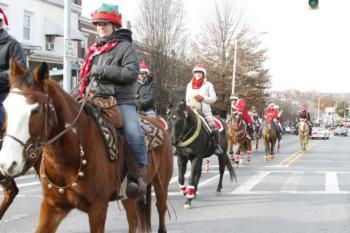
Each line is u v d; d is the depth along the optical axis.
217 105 42.16
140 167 5.09
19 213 8.07
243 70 43.00
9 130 3.54
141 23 29.03
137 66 4.94
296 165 17.55
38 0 27.70
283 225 7.56
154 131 5.86
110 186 4.66
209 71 42.81
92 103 4.69
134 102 5.16
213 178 13.45
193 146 9.36
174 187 11.62
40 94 3.75
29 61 26.20
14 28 25.66
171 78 29.30
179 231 7.11
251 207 9.09
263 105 45.34
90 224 4.47
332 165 17.66
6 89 5.46
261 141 37.88
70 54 15.43
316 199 9.98
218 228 7.32
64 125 4.13
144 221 5.89
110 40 5.01
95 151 4.43
